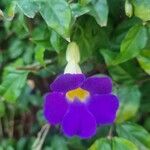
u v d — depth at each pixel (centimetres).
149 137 15
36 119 20
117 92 15
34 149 18
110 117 13
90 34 15
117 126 15
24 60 18
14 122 20
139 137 15
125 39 14
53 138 18
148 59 14
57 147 18
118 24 15
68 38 13
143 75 16
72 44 14
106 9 13
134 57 15
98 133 17
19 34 16
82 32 15
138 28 14
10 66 17
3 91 16
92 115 13
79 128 13
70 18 13
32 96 19
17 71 17
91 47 15
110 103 13
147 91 17
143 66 14
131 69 15
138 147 15
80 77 13
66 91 13
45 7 13
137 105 15
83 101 14
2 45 19
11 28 17
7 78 16
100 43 15
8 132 20
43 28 15
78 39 15
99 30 15
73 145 18
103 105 13
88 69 16
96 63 16
